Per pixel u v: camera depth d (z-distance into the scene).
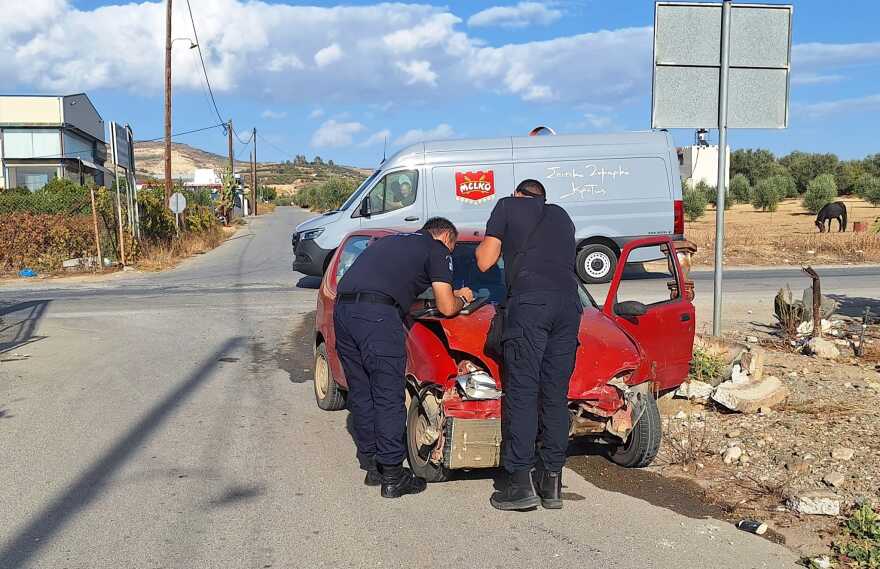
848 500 4.79
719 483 5.17
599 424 5.17
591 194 15.58
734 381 6.93
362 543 4.25
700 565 3.99
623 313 5.92
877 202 51.47
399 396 4.94
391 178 15.50
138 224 24.02
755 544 4.25
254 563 4.00
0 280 19.86
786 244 24.88
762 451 5.70
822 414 6.46
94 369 8.67
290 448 5.93
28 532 4.36
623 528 4.46
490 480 5.30
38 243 22.42
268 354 9.53
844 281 16.38
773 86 8.15
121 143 22.41
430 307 5.85
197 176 83.88
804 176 76.62
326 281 7.24
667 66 8.05
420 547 4.20
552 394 4.75
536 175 15.51
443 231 5.16
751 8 8.08
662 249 6.74
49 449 5.85
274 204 121.25
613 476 5.35
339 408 7.02
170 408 7.03
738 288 15.23
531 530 4.43
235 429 6.41
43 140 58.72
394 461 4.90
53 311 13.17
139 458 5.65
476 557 4.07
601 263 15.82
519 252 4.77
